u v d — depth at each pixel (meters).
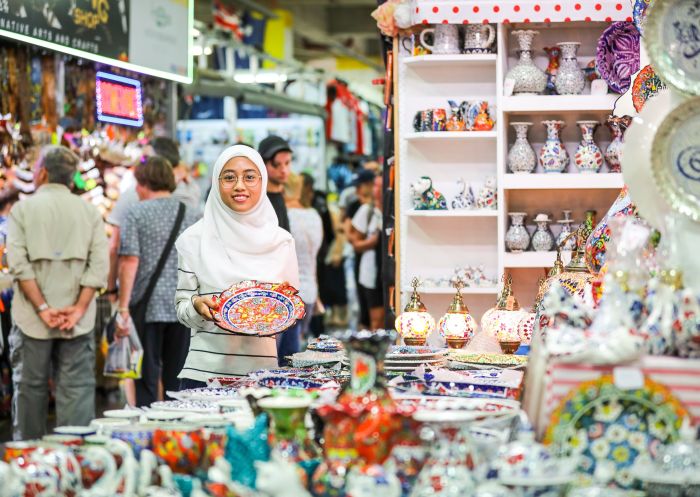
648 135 3.13
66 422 7.27
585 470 2.48
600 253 3.99
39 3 7.76
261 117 16.11
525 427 2.37
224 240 4.68
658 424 2.48
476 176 6.94
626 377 2.48
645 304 2.74
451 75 6.93
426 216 6.97
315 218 8.70
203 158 14.71
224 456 2.61
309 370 4.09
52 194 7.20
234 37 14.27
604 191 6.78
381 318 12.23
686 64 3.04
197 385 4.60
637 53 6.18
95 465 2.62
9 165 8.83
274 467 2.34
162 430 2.76
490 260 6.95
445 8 6.38
